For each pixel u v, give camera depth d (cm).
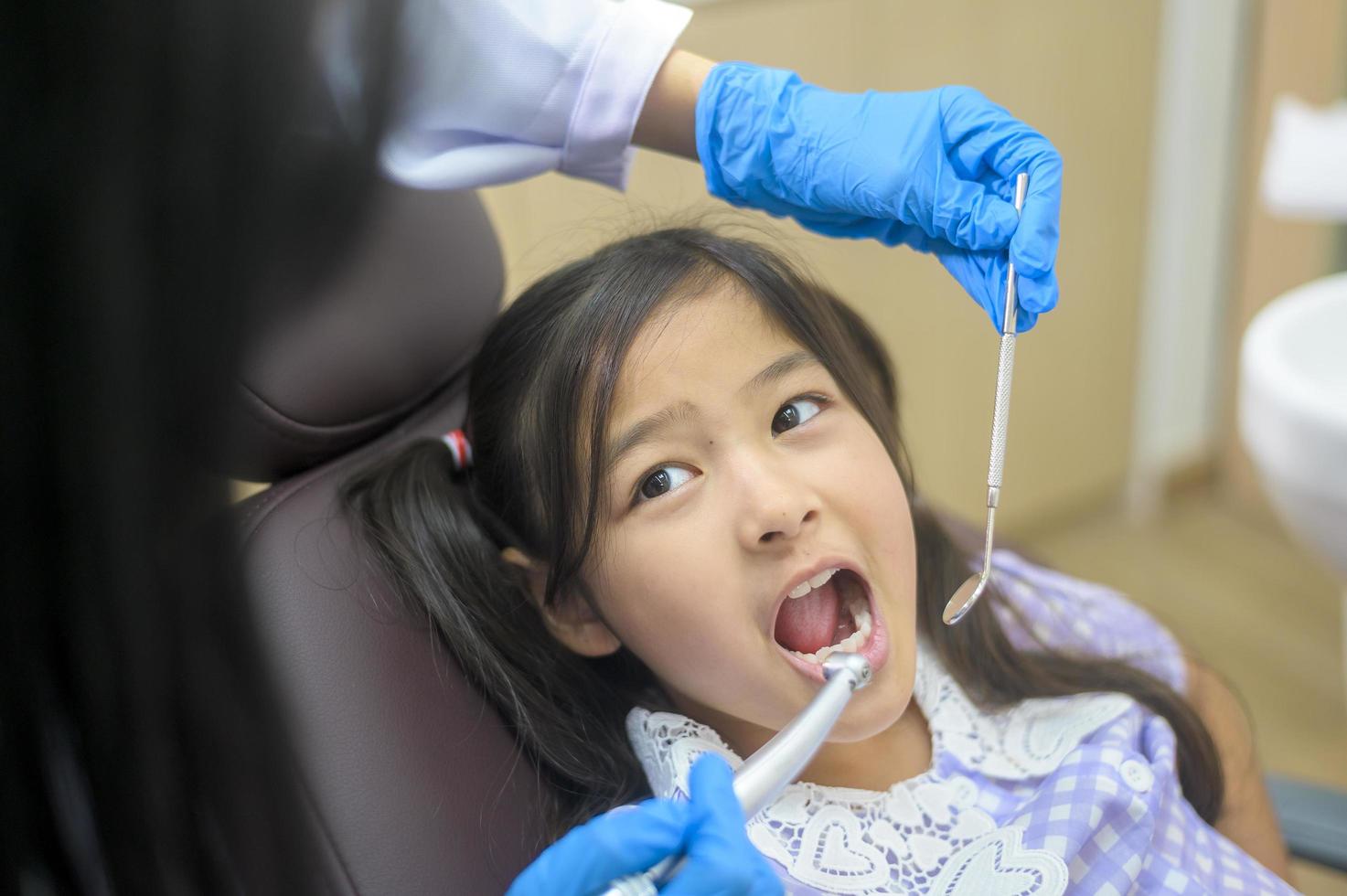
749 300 70
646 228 89
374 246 76
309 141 41
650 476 68
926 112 70
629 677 77
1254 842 85
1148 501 207
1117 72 172
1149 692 80
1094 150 175
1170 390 204
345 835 63
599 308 69
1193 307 199
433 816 65
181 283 38
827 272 153
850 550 66
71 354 37
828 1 141
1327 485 94
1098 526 205
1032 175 65
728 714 72
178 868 43
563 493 69
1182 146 186
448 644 72
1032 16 160
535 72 76
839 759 73
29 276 37
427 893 63
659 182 133
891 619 67
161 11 35
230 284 39
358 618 70
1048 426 191
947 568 83
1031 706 78
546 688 73
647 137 80
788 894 66
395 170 76
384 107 41
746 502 65
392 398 80
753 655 66
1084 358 190
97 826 43
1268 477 101
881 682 66
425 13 65
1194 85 182
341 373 76
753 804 51
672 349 67
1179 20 176
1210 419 210
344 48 40
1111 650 87
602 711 75
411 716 68
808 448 68
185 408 40
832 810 70
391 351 78
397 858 63
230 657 45
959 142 70
